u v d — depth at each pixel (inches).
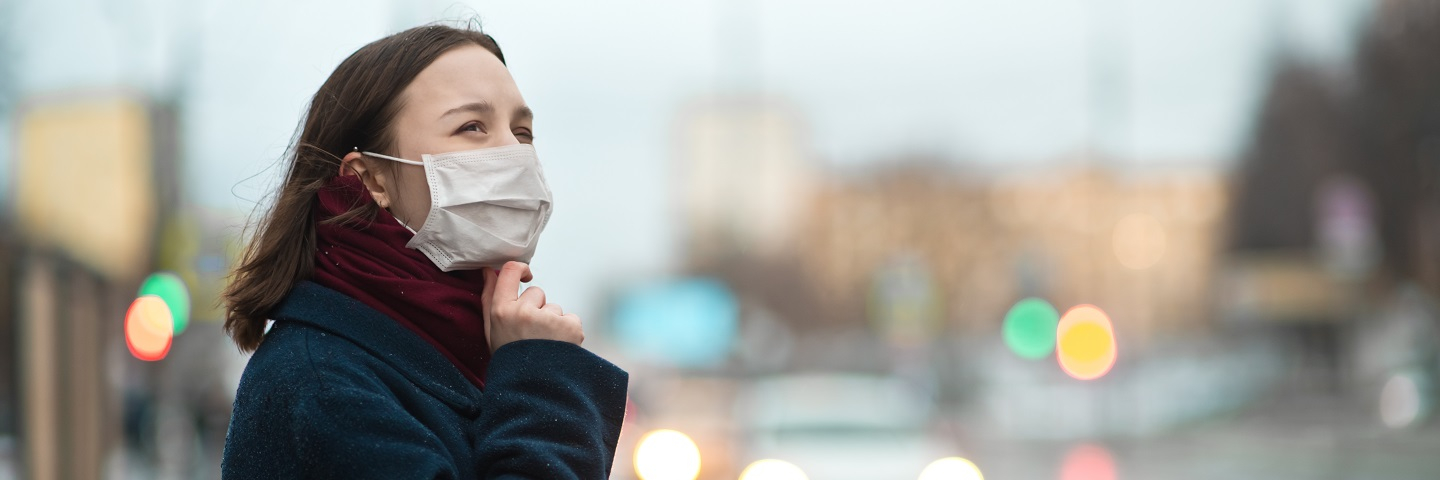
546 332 84.4
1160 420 1241.4
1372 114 1049.5
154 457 586.9
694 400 898.1
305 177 86.2
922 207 2928.2
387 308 83.7
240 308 83.4
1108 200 2161.7
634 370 1368.1
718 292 1349.7
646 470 518.3
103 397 381.1
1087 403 1200.8
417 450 75.0
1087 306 981.2
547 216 89.4
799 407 496.7
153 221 458.0
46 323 314.5
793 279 3083.2
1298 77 1240.8
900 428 475.8
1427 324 1083.9
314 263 85.0
